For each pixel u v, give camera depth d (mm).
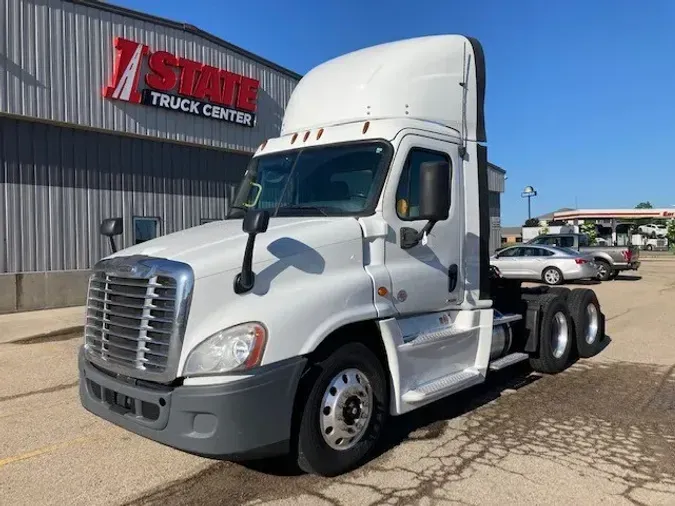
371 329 4570
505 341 6516
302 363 3811
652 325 11227
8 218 12562
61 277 13352
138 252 4145
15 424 5504
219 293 3725
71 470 4449
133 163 14805
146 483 4211
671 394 6477
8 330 10633
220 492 4051
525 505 3824
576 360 8242
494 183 32094
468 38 5859
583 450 4797
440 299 5180
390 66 5215
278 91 18453
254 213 3688
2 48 12133
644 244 62312
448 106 5469
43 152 13094
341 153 4992
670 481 4195
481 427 5379
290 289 3971
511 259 20375
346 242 4379
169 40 15047
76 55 13289
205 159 16547
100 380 4062
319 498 3932
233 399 3514
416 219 4840
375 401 4508
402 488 4074
